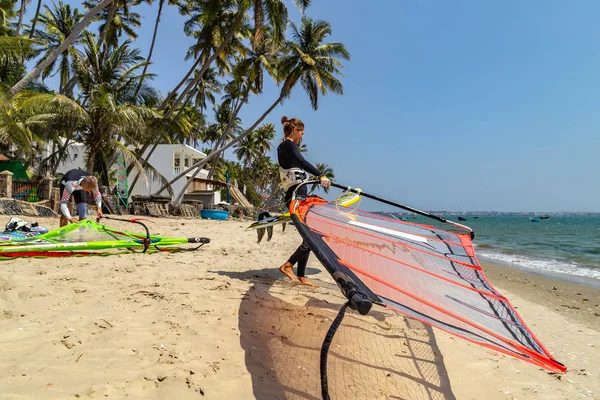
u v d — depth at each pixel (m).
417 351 2.94
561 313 5.46
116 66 19.86
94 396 1.82
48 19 23.16
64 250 4.88
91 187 5.82
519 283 8.20
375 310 3.82
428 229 3.42
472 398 2.36
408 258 2.53
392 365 2.63
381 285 1.87
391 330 3.30
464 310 1.97
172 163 29.78
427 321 1.67
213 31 21.91
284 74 26.28
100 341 2.41
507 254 15.52
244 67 26.47
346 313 3.51
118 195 17.31
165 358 2.25
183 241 6.28
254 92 28.53
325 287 4.46
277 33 20.08
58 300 3.10
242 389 2.07
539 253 15.98
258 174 63.94
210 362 2.29
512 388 2.56
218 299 3.45
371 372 2.48
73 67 18.59
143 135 20.41
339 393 2.15
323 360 1.50
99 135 17.95
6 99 11.36
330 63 26.95
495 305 2.21
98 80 18.88
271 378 2.23
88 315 2.84
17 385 1.83
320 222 2.76
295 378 2.26
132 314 2.92
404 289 1.98
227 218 23.77
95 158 19.58
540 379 2.78
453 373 2.66
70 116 16.75
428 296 2.00
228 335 2.71
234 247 7.64
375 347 2.89
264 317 3.17
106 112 17.33
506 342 1.70
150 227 11.36
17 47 13.56
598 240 24.56
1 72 20.59
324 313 3.46
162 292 3.51
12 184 12.88
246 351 2.51
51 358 2.13
